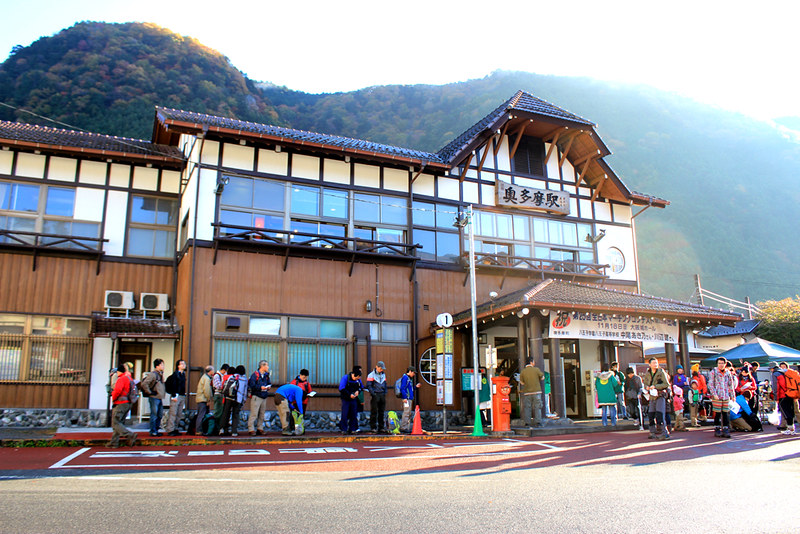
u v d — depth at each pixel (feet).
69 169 58.90
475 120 233.14
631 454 34.01
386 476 25.91
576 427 50.29
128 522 16.76
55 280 55.98
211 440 41.27
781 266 222.28
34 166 57.72
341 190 61.05
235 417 44.96
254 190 57.31
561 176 73.97
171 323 57.31
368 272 60.18
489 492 21.97
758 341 73.20
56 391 53.72
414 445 41.29
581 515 18.31
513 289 67.10
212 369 45.32
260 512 18.19
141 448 37.40
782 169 269.23
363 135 238.48
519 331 53.16
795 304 122.62
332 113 247.91
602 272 73.15
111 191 60.03
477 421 48.44
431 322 61.93
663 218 235.40
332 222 59.98
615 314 54.08
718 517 18.11
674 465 29.32
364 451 36.68
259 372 46.24
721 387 42.91
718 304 201.36
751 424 47.01
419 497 20.89
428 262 63.31
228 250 54.65
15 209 56.49
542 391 51.52
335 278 58.59
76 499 19.76
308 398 55.16
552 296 51.75
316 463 30.45
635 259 76.38
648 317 56.18
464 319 57.52
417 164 62.64
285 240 57.11
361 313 58.95
